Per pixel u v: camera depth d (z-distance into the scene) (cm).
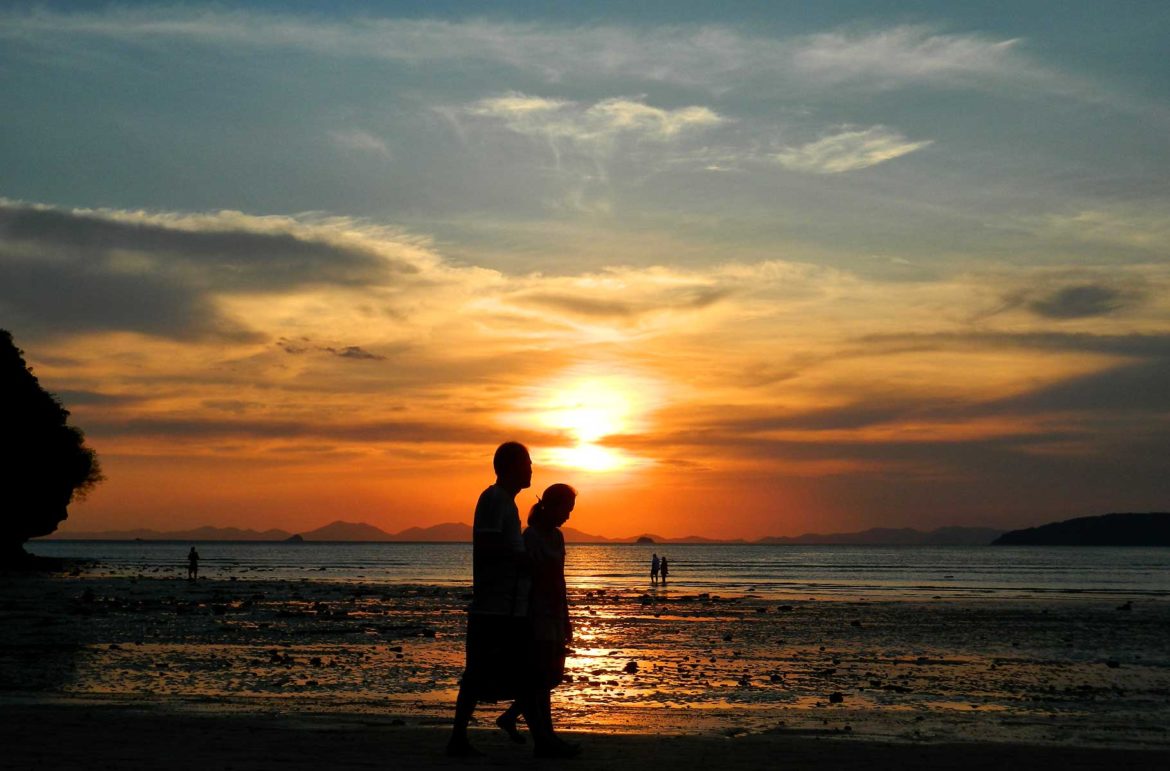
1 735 941
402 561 17112
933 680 1969
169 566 11931
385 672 1902
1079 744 1181
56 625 2969
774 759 882
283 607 4153
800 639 2944
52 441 8706
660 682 1838
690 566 14775
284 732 1005
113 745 878
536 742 874
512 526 872
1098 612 4431
